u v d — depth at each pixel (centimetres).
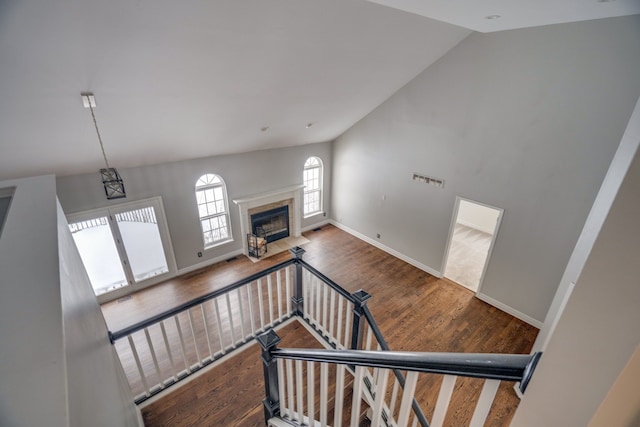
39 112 298
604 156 357
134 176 507
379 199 677
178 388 277
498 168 457
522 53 396
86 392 83
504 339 439
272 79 384
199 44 282
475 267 630
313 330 348
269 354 198
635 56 317
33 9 200
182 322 461
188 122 423
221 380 286
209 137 494
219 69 329
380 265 637
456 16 243
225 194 632
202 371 292
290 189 714
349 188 754
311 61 371
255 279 312
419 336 443
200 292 556
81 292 139
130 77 296
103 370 134
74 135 357
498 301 501
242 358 309
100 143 394
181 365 371
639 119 256
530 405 68
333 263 646
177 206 569
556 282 430
